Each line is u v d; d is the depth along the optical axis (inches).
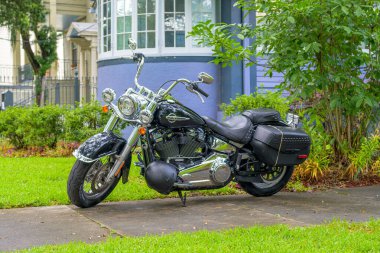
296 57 316.5
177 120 261.6
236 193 308.7
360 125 350.9
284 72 391.9
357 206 272.8
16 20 846.5
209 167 268.1
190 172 264.4
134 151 283.1
